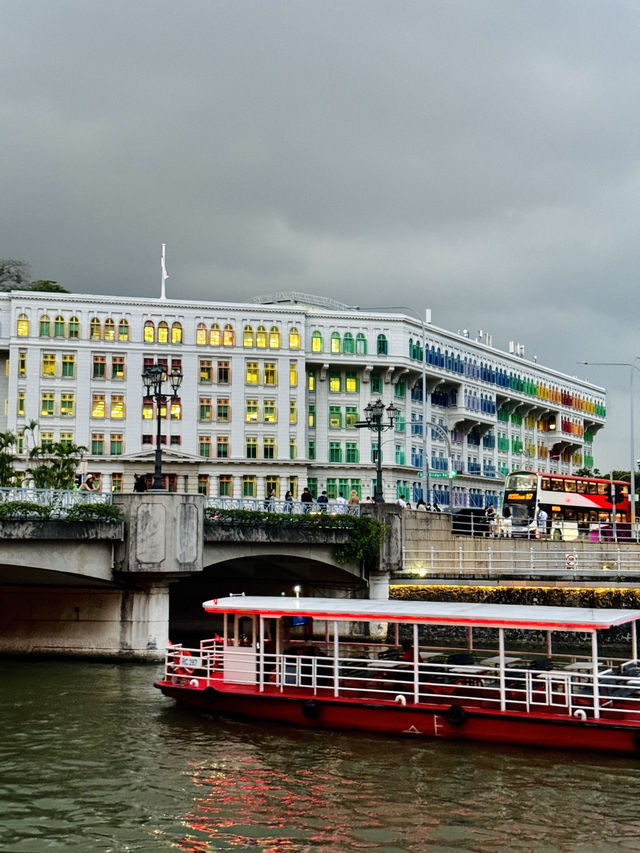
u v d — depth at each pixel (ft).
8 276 301.84
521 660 86.53
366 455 266.77
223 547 123.24
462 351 299.38
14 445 237.66
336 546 138.21
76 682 99.09
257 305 256.32
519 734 75.56
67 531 105.91
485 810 61.05
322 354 263.49
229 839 55.72
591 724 73.00
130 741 76.38
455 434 300.61
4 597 119.55
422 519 154.92
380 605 88.33
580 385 378.12
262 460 250.78
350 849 54.49
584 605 144.36
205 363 252.21
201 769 69.15
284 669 85.87
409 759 72.18
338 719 80.79
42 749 73.51
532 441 348.18
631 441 229.86
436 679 83.66
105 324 247.09
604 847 55.36
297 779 67.00
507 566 162.71
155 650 112.78
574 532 195.31
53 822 58.03
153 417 246.88
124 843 54.95
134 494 111.96
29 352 242.37
